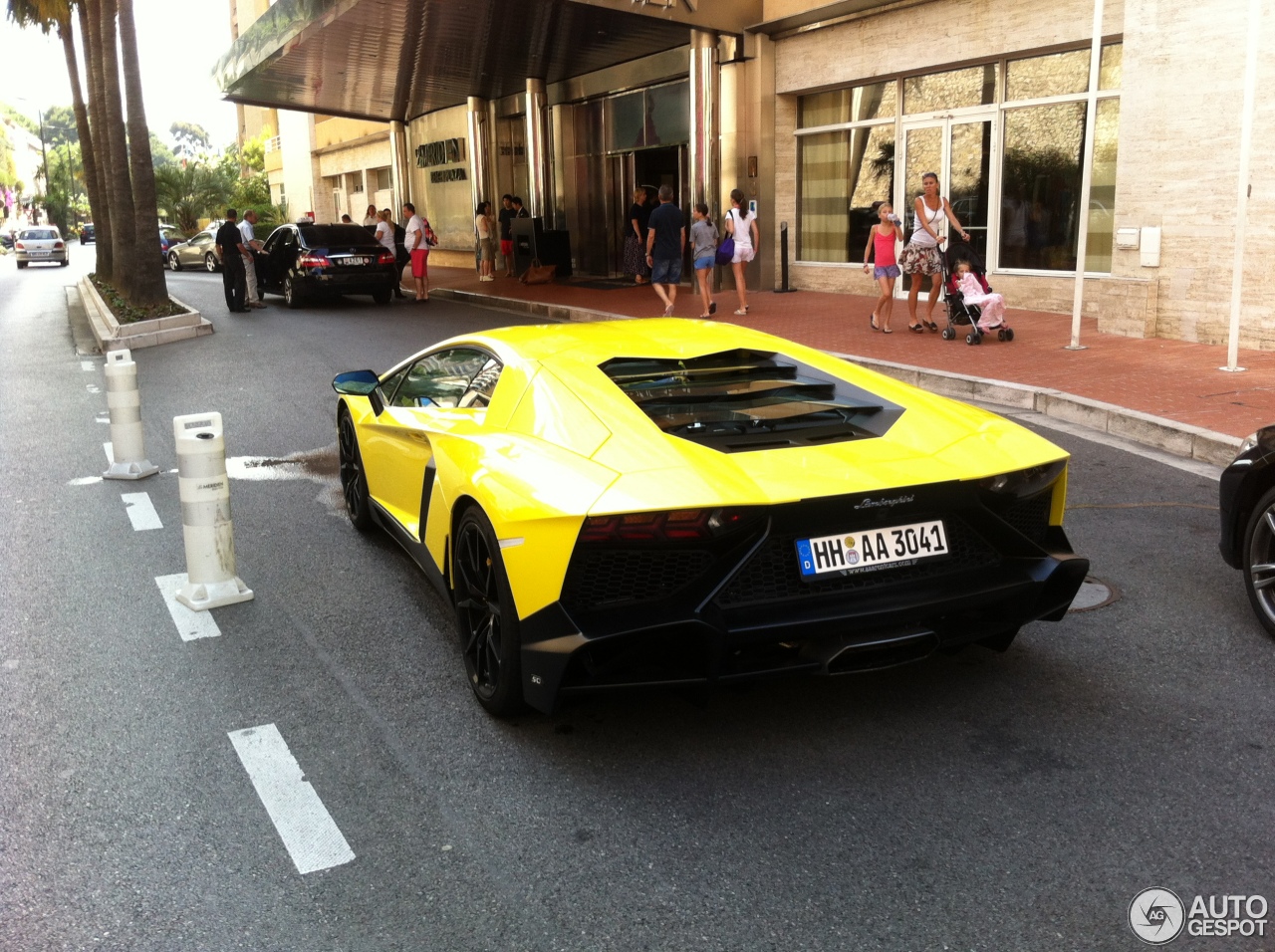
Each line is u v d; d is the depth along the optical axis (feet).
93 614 15.51
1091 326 39.52
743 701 12.30
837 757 10.93
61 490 22.84
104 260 90.17
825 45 53.42
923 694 12.32
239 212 161.38
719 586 10.07
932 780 10.41
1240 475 13.87
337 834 9.72
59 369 41.65
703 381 13.02
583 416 11.72
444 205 100.32
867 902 8.54
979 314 35.73
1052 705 11.93
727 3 54.70
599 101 75.66
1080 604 14.92
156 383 36.70
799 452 11.05
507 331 15.17
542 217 79.41
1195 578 15.80
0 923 8.53
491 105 88.17
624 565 10.23
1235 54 32.60
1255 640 13.53
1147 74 35.42
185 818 10.05
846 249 55.57
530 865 9.18
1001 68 45.62
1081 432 25.14
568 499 10.18
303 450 26.17
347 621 15.05
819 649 10.33
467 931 8.31
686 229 60.13
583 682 10.34
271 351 43.80
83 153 90.74
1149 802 9.89
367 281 61.21
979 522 11.03
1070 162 43.50
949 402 13.26
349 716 12.14
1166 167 35.17
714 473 10.35
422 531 14.38
